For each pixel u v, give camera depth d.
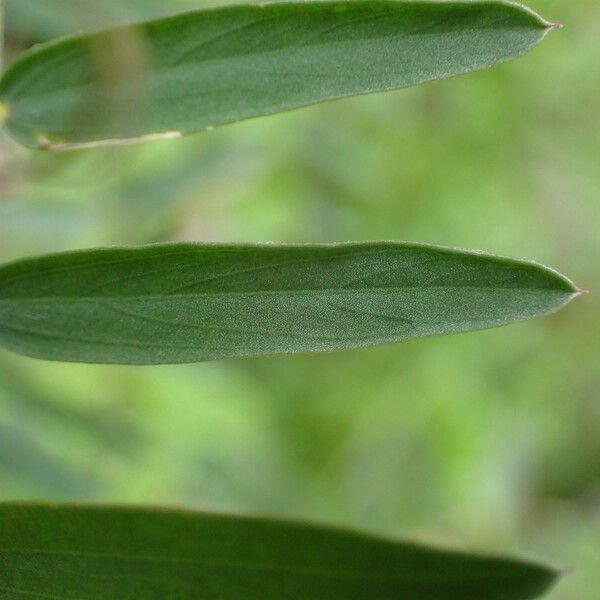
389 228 0.26
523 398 0.28
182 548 0.08
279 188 0.24
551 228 0.28
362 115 0.25
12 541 0.08
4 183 0.12
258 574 0.08
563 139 0.28
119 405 0.19
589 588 0.27
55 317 0.08
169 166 0.16
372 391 0.26
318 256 0.08
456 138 0.27
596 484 0.29
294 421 0.26
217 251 0.08
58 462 0.13
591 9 0.28
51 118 0.09
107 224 0.15
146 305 0.08
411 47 0.08
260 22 0.08
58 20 0.12
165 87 0.09
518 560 0.08
